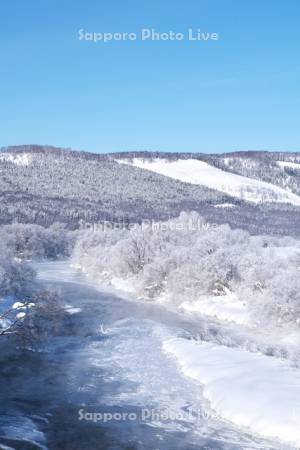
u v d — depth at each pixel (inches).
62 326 1571.1
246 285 1866.4
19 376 1103.0
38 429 834.2
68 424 855.1
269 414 821.2
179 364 1181.1
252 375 1000.2
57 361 1219.2
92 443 782.5
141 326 1626.5
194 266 2049.7
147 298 2196.1
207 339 1430.9
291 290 1557.6
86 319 1724.9
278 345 1369.3
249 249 2319.1
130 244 2687.0
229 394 923.4
